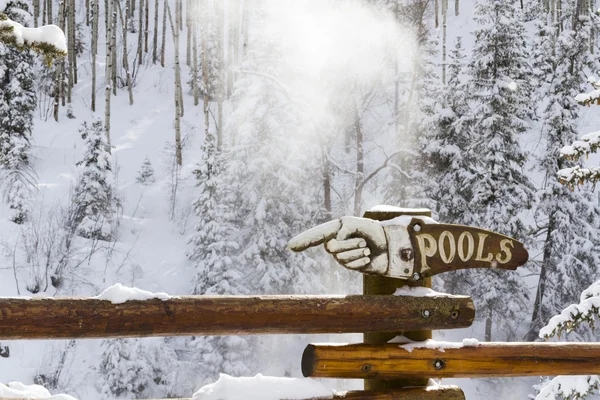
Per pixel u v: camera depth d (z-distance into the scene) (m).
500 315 27.95
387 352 3.40
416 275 3.43
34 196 30.09
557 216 28.95
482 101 29.05
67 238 27.17
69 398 3.06
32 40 2.90
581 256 28.72
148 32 54.84
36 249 26.06
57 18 51.06
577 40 29.08
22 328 2.78
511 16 29.05
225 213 26.61
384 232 3.42
